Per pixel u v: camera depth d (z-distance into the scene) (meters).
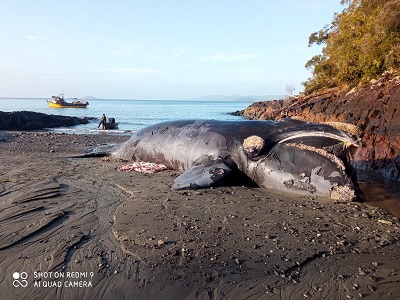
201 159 8.74
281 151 7.75
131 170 9.34
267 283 3.76
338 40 25.77
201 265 4.08
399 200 7.14
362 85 17.72
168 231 5.04
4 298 3.46
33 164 10.01
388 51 17.53
